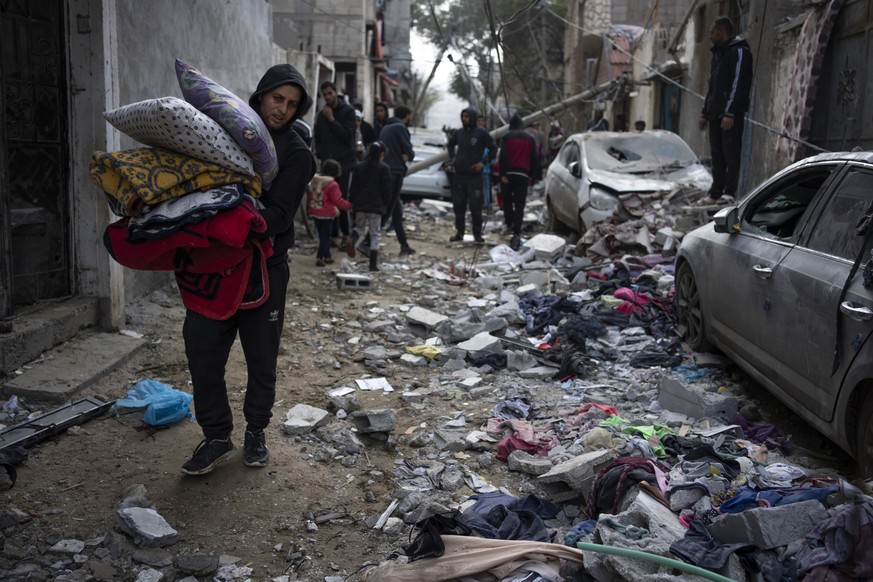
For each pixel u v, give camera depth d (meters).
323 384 5.95
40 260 6.01
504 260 10.80
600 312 7.52
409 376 6.20
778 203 5.29
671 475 3.96
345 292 8.98
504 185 12.94
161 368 5.86
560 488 4.08
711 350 6.37
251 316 4.04
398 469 4.49
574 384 5.98
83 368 5.42
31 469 4.25
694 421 4.97
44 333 5.56
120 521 3.67
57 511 3.85
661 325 7.21
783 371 4.63
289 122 3.88
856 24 9.00
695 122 15.88
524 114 31.55
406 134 11.28
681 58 17.12
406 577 3.21
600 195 10.89
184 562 3.46
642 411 5.28
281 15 25.84
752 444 4.57
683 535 3.22
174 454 4.50
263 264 3.90
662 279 8.41
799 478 3.90
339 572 3.50
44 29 5.79
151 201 3.40
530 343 6.89
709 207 9.62
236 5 10.52
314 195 10.13
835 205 4.48
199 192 3.50
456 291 9.35
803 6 10.88
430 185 18.17
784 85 11.24
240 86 10.82
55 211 6.08
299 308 8.12
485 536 3.51
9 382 5.08
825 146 9.88
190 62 8.77
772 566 2.95
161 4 7.85
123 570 3.43
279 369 6.22
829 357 4.03
